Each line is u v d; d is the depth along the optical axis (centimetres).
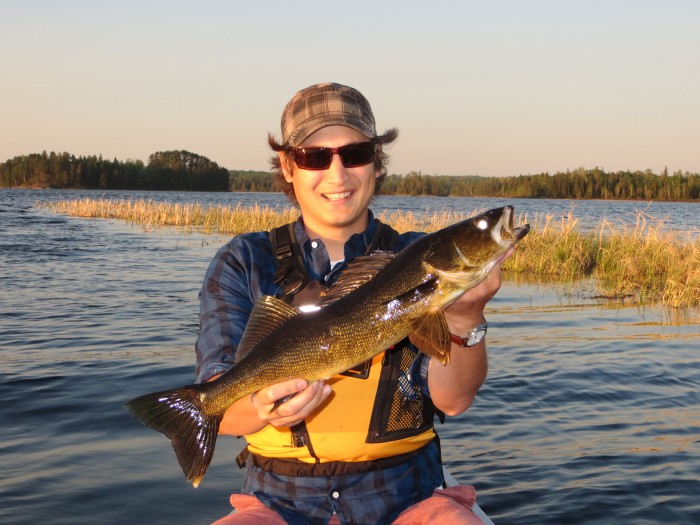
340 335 258
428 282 251
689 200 11981
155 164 16200
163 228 3225
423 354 280
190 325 1025
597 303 1250
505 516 433
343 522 273
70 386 695
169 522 427
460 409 288
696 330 998
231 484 482
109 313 1120
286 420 252
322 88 310
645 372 759
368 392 275
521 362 805
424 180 15225
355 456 275
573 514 434
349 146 304
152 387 695
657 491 464
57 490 464
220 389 265
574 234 1788
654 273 1467
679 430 579
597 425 593
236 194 13675
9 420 596
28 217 4028
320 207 308
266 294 302
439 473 297
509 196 13900
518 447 545
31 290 1354
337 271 303
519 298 1306
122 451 532
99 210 4200
